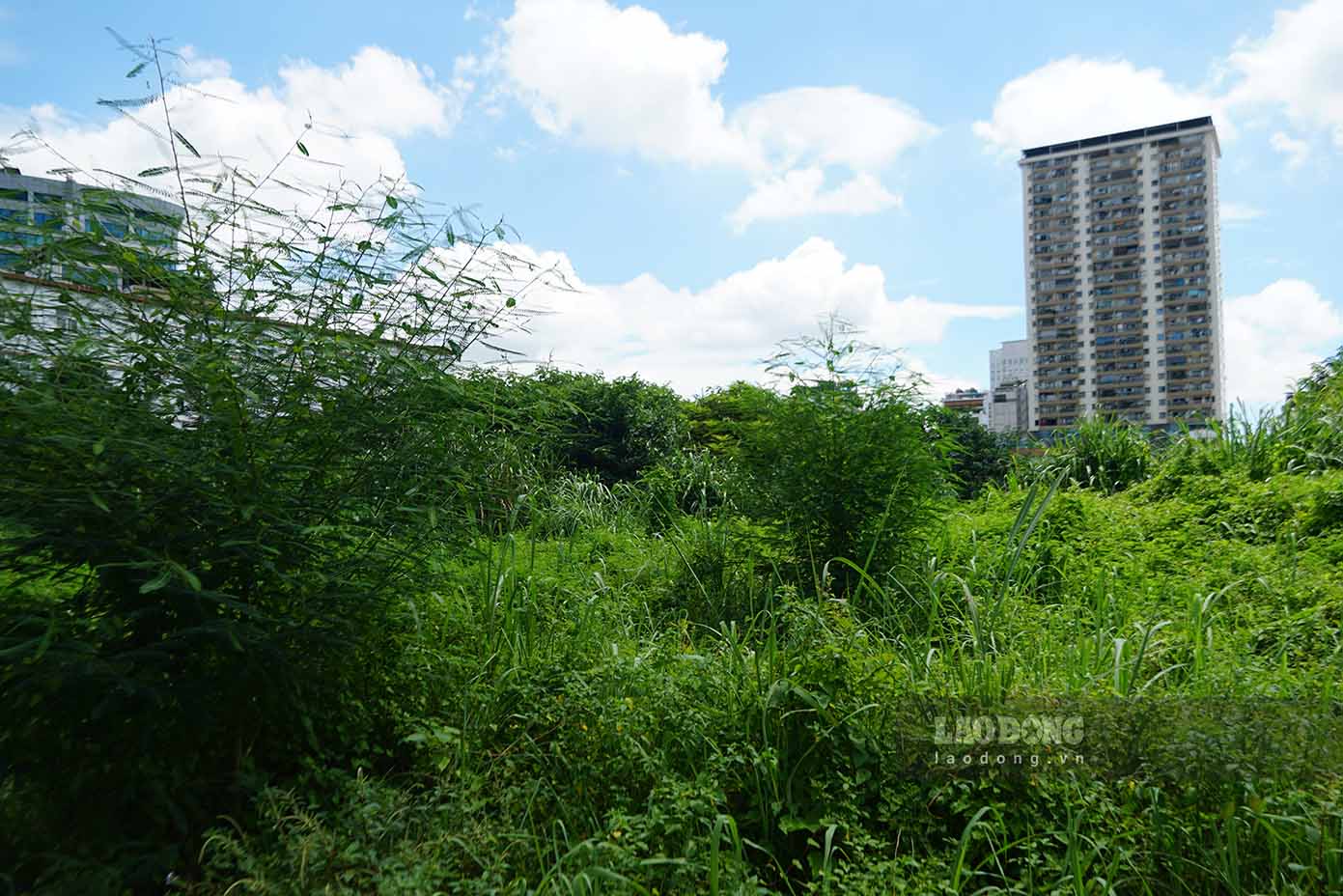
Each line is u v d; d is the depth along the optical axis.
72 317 2.58
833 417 5.78
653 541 7.98
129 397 2.58
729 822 2.53
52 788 2.47
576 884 2.27
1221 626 4.52
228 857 2.34
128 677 2.34
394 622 3.32
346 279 2.96
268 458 2.71
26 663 2.18
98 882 2.22
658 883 2.49
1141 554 6.12
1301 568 5.43
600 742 3.08
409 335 3.11
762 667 3.55
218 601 2.47
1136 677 3.58
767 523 6.03
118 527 2.43
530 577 4.49
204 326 2.68
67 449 2.37
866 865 2.50
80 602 2.50
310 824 2.40
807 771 2.93
